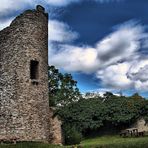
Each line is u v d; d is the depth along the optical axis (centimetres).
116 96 3575
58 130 2669
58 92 4006
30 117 2412
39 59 2542
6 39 2539
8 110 2409
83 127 3378
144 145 2306
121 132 3244
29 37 2517
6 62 2502
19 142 2338
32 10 2583
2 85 2477
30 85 2459
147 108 3266
